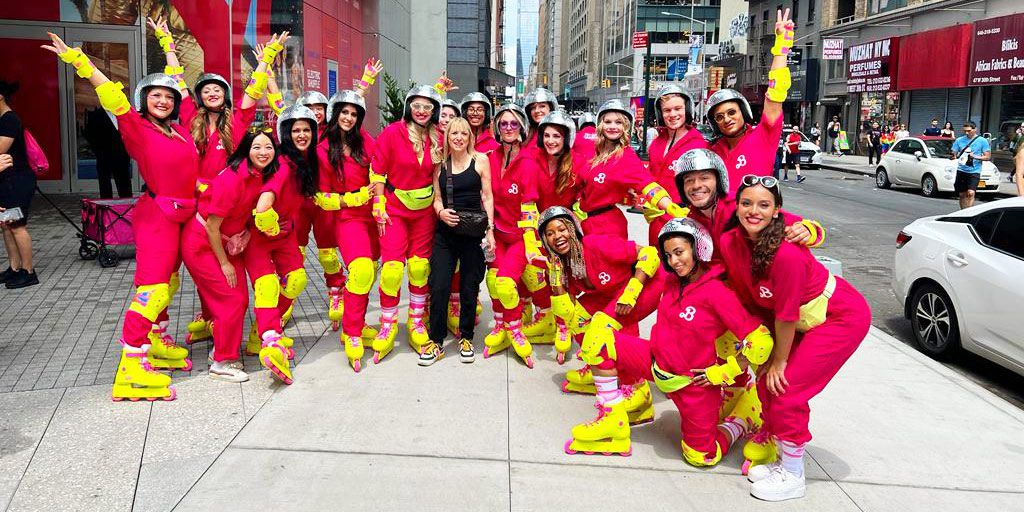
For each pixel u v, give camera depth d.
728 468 4.14
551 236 4.86
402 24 26.03
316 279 8.57
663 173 5.53
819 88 42.62
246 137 4.78
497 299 5.94
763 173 4.67
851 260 11.29
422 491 3.75
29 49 13.61
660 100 5.46
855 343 3.74
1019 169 10.13
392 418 4.63
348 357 5.46
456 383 5.30
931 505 3.79
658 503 3.72
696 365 3.97
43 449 4.07
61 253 9.39
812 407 5.07
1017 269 5.72
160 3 13.26
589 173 5.30
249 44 12.91
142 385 4.78
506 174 5.57
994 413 5.03
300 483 3.79
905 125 33.41
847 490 3.92
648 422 4.77
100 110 11.13
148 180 4.72
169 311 6.89
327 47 16.31
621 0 89.31
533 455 4.20
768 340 3.73
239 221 4.91
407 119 5.48
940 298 6.52
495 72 55.53
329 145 5.49
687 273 3.90
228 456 4.05
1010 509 3.76
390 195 5.55
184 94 5.76
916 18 32.84
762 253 3.54
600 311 4.73
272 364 4.96
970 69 28.31
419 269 5.69
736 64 54.12
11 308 6.88
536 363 5.82
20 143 7.44
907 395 5.32
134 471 3.86
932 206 17.95
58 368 5.32
